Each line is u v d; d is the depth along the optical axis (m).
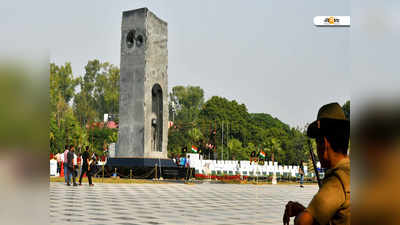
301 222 2.21
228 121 89.44
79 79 98.31
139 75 36.38
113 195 19.64
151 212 13.73
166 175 36.88
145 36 36.28
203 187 28.62
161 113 38.34
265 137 92.94
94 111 97.19
